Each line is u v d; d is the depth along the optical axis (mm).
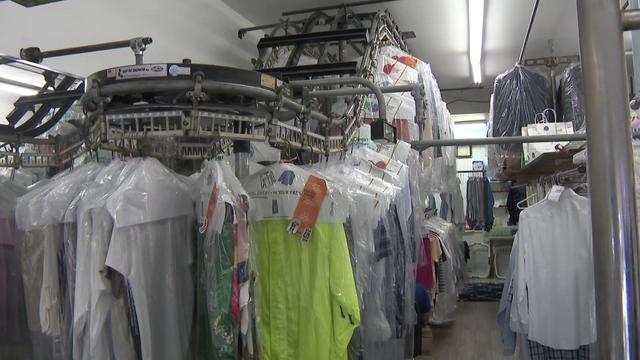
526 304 2359
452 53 4801
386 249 1913
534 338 2314
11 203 1552
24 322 1473
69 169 1592
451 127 4695
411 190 2426
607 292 370
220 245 1207
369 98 2574
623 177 368
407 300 2221
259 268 1533
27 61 1490
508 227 7223
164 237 1285
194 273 1382
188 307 1350
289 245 1575
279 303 1562
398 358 2051
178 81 1008
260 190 1606
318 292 1519
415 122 2680
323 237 1538
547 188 3027
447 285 4758
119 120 1046
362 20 3479
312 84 1430
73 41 2025
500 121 4000
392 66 2893
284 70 2582
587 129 384
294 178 1591
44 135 1653
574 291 2250
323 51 3250
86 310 1181
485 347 4230
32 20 1852
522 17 3891
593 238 380
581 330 2238
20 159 1537
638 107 999
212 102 1077
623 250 365
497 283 6930
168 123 1024
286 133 1302
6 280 1491
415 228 2490
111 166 1313
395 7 3627
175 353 1283
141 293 1188
